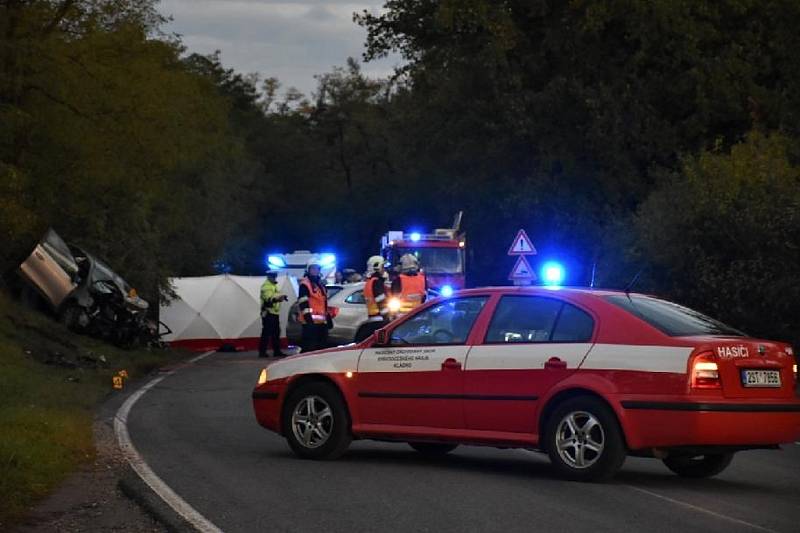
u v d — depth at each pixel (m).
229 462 13.86
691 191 30.84
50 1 30.86
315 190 116.62
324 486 12.12
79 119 31.47
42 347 27.98
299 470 13.25
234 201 86.94
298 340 33.12
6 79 29.55
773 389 12.11
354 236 115.25
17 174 28.66
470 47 55.59
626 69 50.91
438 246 44.62
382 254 47.16
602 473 12.13
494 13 52.22
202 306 38.81
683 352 11.84
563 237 54.25
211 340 38.72
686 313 12.91
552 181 53.00
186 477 12.66
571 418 12.34
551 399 12.45
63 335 31.11
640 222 32.47
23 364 24.20
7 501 10.92
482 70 54.09
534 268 57.59
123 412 19.41
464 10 52.03
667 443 11.82
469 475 12.95
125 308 33.69
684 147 50.38
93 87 31.19
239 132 107.88
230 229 76.50
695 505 11.13
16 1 30.05
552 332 12.76
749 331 27.23
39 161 31.78
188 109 37.25
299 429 14.21
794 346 26.25
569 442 12.36
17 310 30.78
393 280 23.69
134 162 33.44
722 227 28.39
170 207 43.34
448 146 59.69
